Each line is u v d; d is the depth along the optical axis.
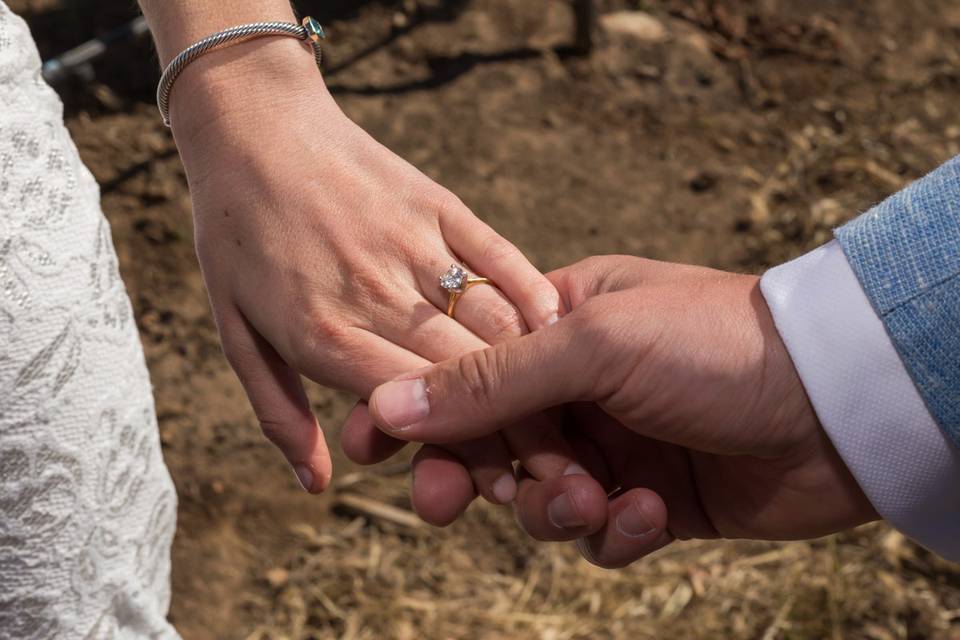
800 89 1.00
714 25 1.06
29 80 0.44
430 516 0.50
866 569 0.73
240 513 0.75
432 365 0.47
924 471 0.43
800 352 0.44
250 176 0.51
